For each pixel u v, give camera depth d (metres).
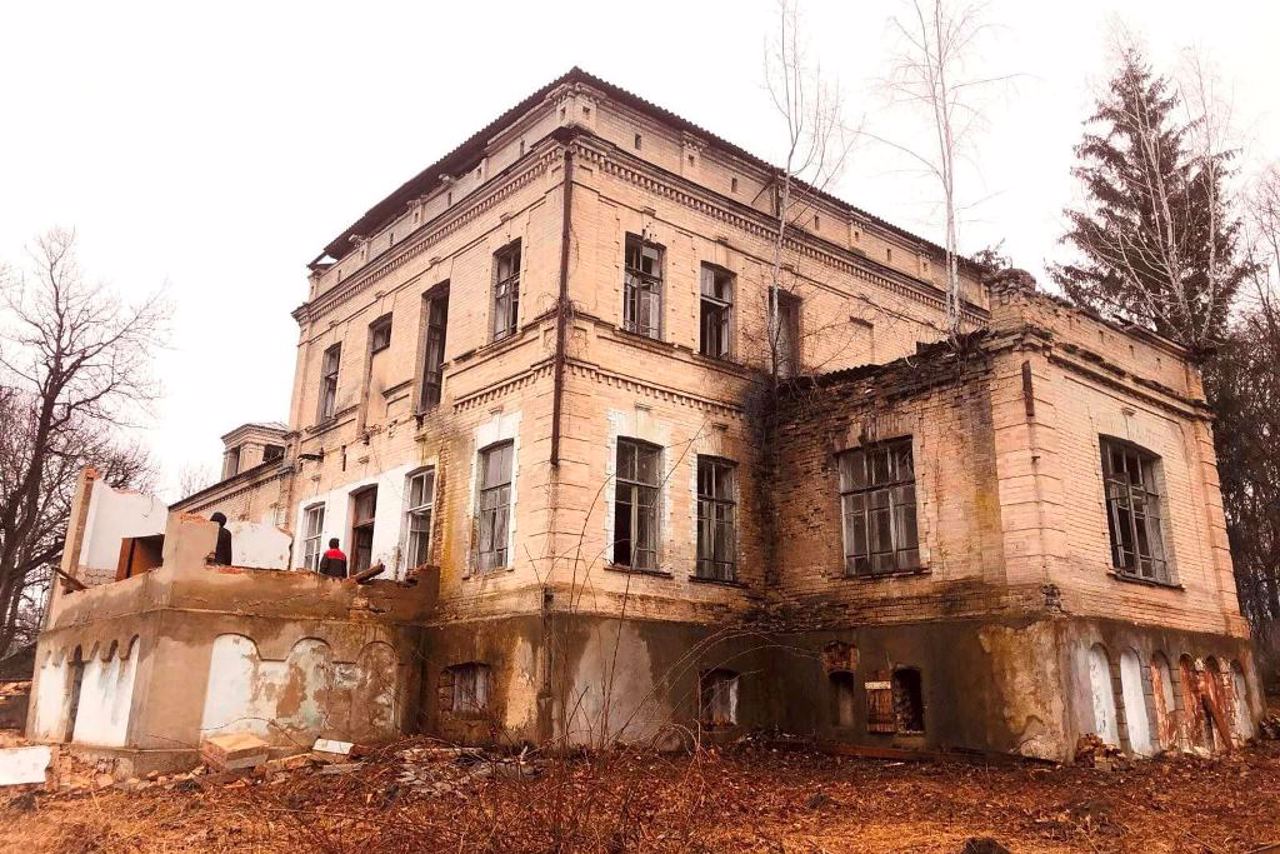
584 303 16.77
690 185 18.95
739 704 17.06
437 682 16.78
